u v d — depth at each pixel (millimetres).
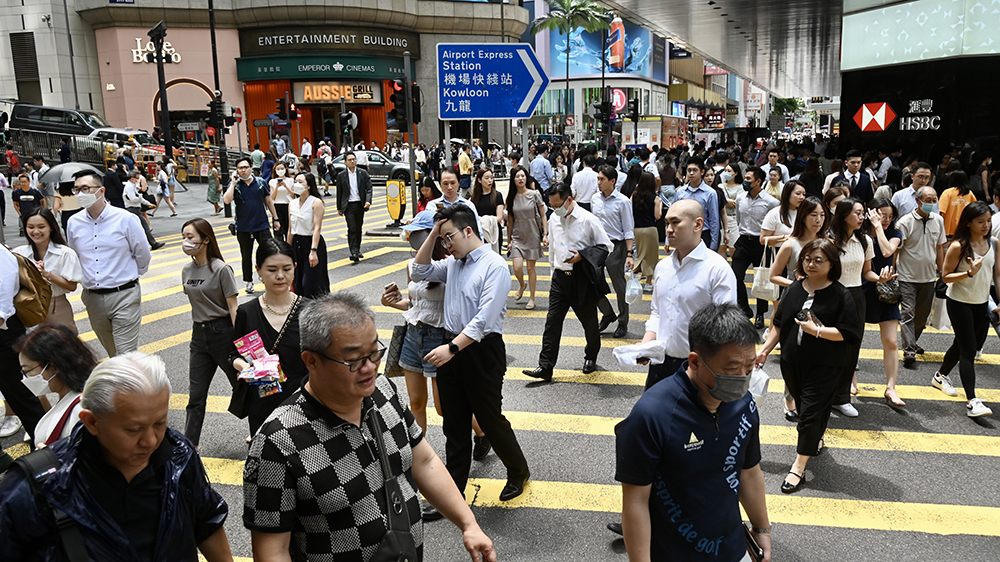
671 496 2512
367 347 2092
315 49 42250
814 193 12523
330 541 2150
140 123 42000
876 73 17312
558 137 51531
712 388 2418
